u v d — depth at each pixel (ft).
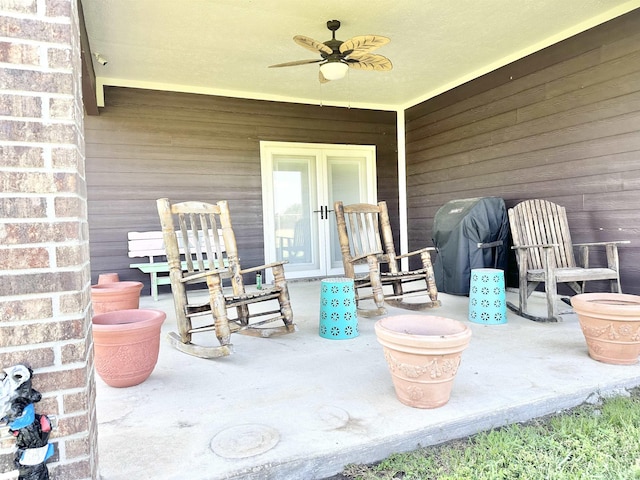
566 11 11.51
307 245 19.61
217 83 16.88
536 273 10.97
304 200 19.51
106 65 14.64
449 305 12.87
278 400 6.28
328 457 4.84
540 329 10.00
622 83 11.35
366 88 18.01
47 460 3.68
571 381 6.73
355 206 12.73
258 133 18.44
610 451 5.11
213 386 6.92
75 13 4.01
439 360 5.70
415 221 20.26
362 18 11.59
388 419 5.57
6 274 3.52
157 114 16.74
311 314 12.44
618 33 11.38
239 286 9.73
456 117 17.30
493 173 15.61
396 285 12.82
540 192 13.79
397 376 6.02
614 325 7.35
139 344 6.89
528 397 6.17
